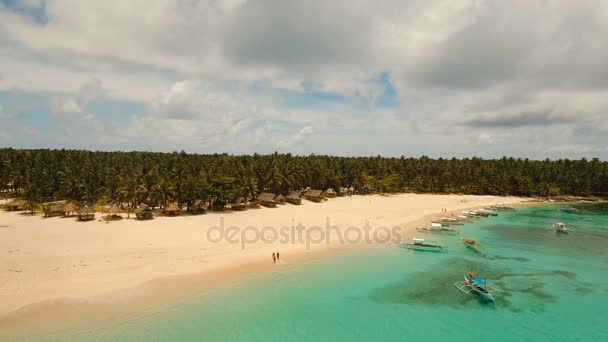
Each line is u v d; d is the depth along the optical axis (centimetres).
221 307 3734
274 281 4491
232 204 9225
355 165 14300
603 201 13625
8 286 3869
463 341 3303
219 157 15212
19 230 6400
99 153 16238
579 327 3594
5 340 2962
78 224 7025
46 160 11956
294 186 11656
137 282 4191
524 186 14138
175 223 7256
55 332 3108
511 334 3444
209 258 5153
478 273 5062
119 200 8812
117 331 3173
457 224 8631
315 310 3791
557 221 9438
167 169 10969
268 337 3234
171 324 3344
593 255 6075
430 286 4544
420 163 16838
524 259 5791
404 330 3462
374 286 4484
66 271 4381
